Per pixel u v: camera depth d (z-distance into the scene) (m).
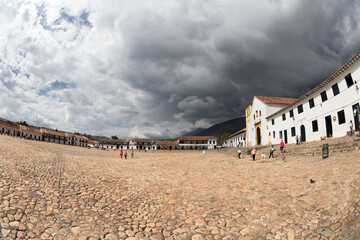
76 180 10.91
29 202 6.79
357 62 18.83
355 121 19.27
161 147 101.75
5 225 5.17
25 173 10.50
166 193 9.86
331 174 8.88
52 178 10.54
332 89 22.86
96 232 5.65
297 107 30.38
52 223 5.80
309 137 27.41
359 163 9.11
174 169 17.69
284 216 6.27
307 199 7.05
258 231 5.72
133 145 107.75
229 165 19.12
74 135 111.12
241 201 8.18
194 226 6.32
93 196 8.59
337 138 20.95
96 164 19.55
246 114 53.28
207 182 12.00
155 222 6.64
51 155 23.84
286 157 19.86
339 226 4.90
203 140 99.62
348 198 6.02
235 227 6.11
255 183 10.59
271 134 38.78
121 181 11.91
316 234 4.95
